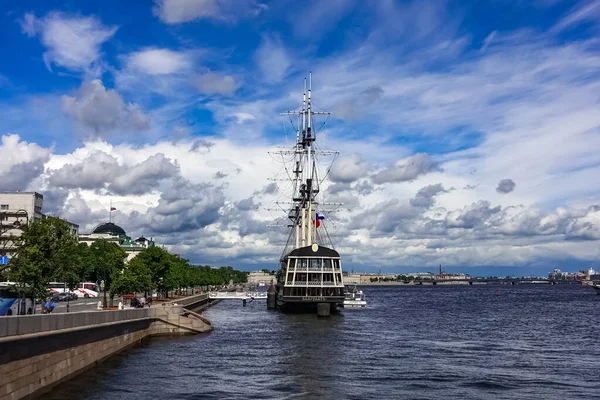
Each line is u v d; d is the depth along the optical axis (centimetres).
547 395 5869
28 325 4509
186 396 5450
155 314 10269
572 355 8762
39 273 8044
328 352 8625
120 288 12400
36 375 4700
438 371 7062
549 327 13838
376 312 19412
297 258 15638
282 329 12394
